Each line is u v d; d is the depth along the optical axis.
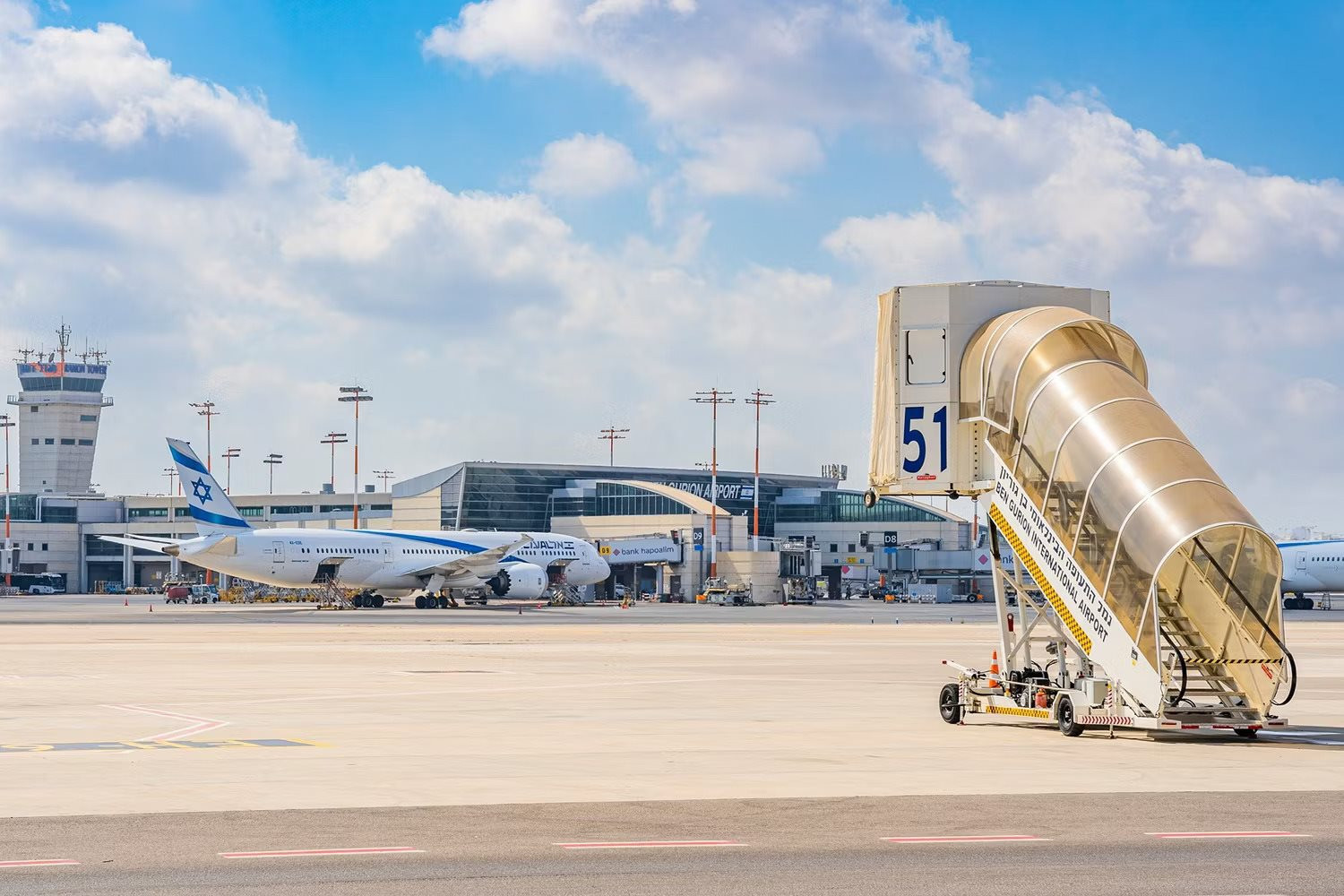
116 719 28.83
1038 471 27.89
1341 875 13.41
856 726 28.41
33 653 52.34
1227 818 16.91
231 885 12.89
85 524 198.62
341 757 22.64
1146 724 25.17
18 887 12.78
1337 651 60.41
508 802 18.00
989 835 15.66
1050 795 18.86
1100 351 28.45
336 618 90.50
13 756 22.56
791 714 30.72
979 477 29.92
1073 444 27.06
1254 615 26.59
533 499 178.12
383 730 26.83
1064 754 23.91
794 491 197.00
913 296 30.16
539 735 26.17
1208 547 26.25
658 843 15.12
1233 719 25.72
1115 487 26.06
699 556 151.25
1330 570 129.88
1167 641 26.39
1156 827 16.23
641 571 159.62
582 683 39.75
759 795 18.72
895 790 19.22
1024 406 28.33
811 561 172.50
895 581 171.25
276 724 27.92
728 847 14.91
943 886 12.90
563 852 14.59
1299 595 137.25
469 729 27.08
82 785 19.38
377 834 15.62
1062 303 30.52
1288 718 31.28
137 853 14.45
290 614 98.94
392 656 51.88
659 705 32.72
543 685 39.00
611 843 15.11
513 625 82.88
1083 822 16.61
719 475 193.12
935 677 42.59
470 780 19.97
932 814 17.12
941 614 113.81
